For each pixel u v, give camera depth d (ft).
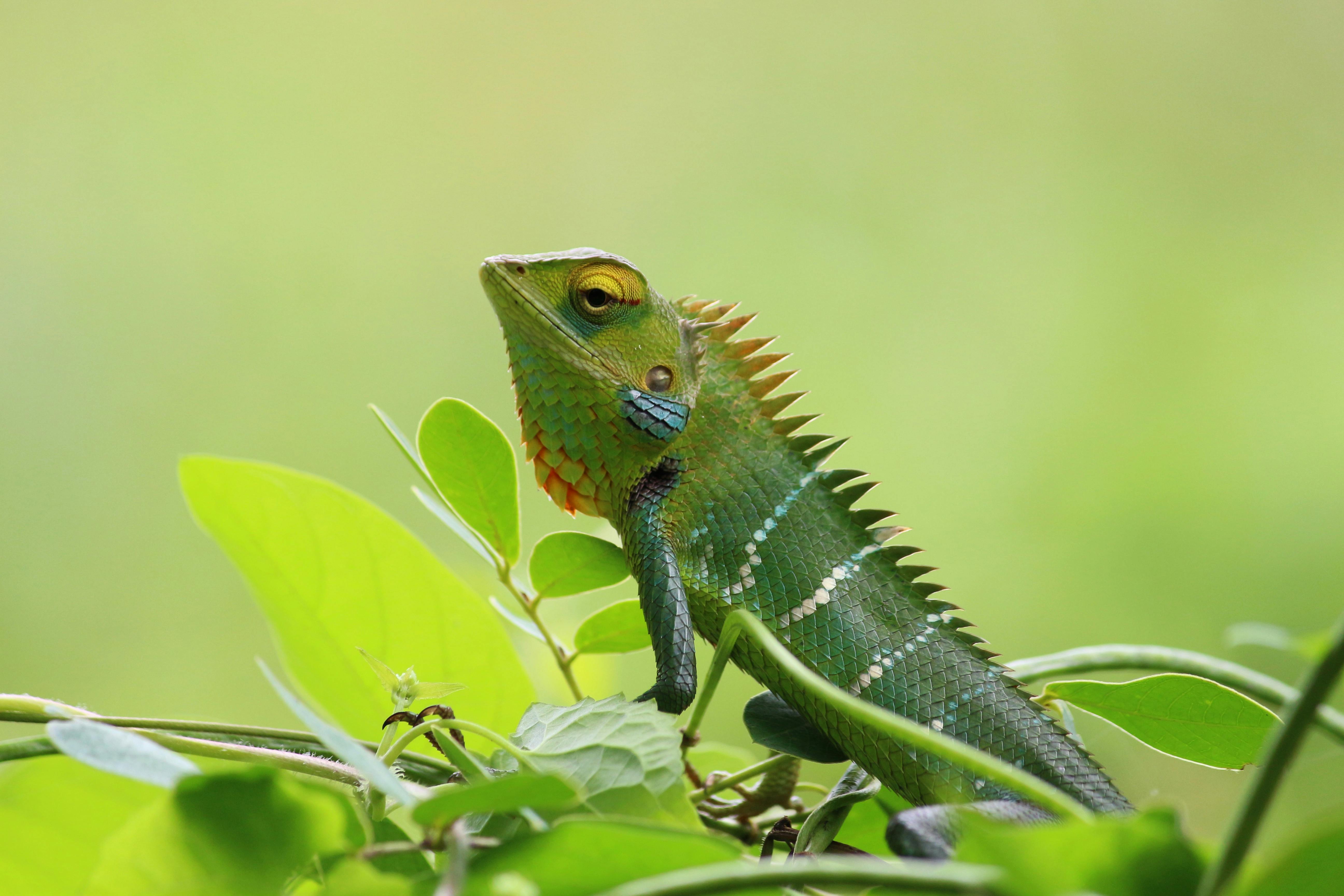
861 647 14.51
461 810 6.73
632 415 15.33
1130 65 46.52
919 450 41.47
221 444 40.55
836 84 48.03
